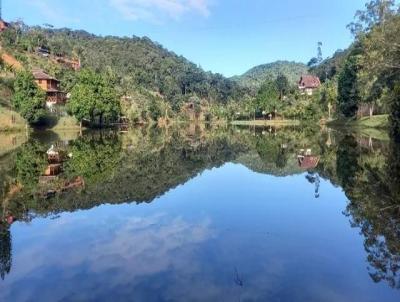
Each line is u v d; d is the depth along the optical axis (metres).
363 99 69.75
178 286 8.22
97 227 12.77
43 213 14.70
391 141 40.84
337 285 8.32
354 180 21.28
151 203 16.34
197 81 197.12
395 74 46.44
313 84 138.88
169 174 24.69
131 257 9.96
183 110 158.88
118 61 194.00
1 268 9.42
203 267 9.23
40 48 126.50
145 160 31.70
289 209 15.21
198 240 11.28
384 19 46.88
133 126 104.94
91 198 17.39
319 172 24.94
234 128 98.81
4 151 36.25
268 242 11.10
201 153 38.22
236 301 7.56
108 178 22.78
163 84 183.38
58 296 7.91
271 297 7.73
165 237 11.58
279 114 122.81
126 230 12.35
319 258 9.88
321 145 43.53
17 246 11.01
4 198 17.36
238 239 11.34
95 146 42.94
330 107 95.31
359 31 53.94
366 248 10.66
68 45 155.88
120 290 8.09
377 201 16.16
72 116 76.56
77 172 24.78
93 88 72.00
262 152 38.84
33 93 60.66
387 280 8.59
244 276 8.72
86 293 8.00
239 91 185.75
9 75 81.94
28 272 9.16
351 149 36.38
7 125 60.56
